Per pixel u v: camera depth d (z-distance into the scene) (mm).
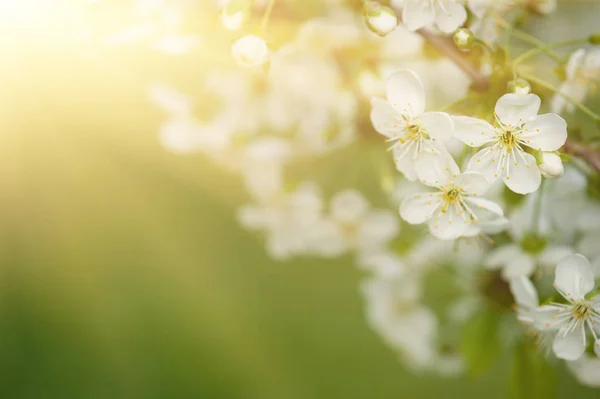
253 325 1310
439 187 505
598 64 533
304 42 579
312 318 1320
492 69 507
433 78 598
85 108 1149
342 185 633
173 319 1334
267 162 633
